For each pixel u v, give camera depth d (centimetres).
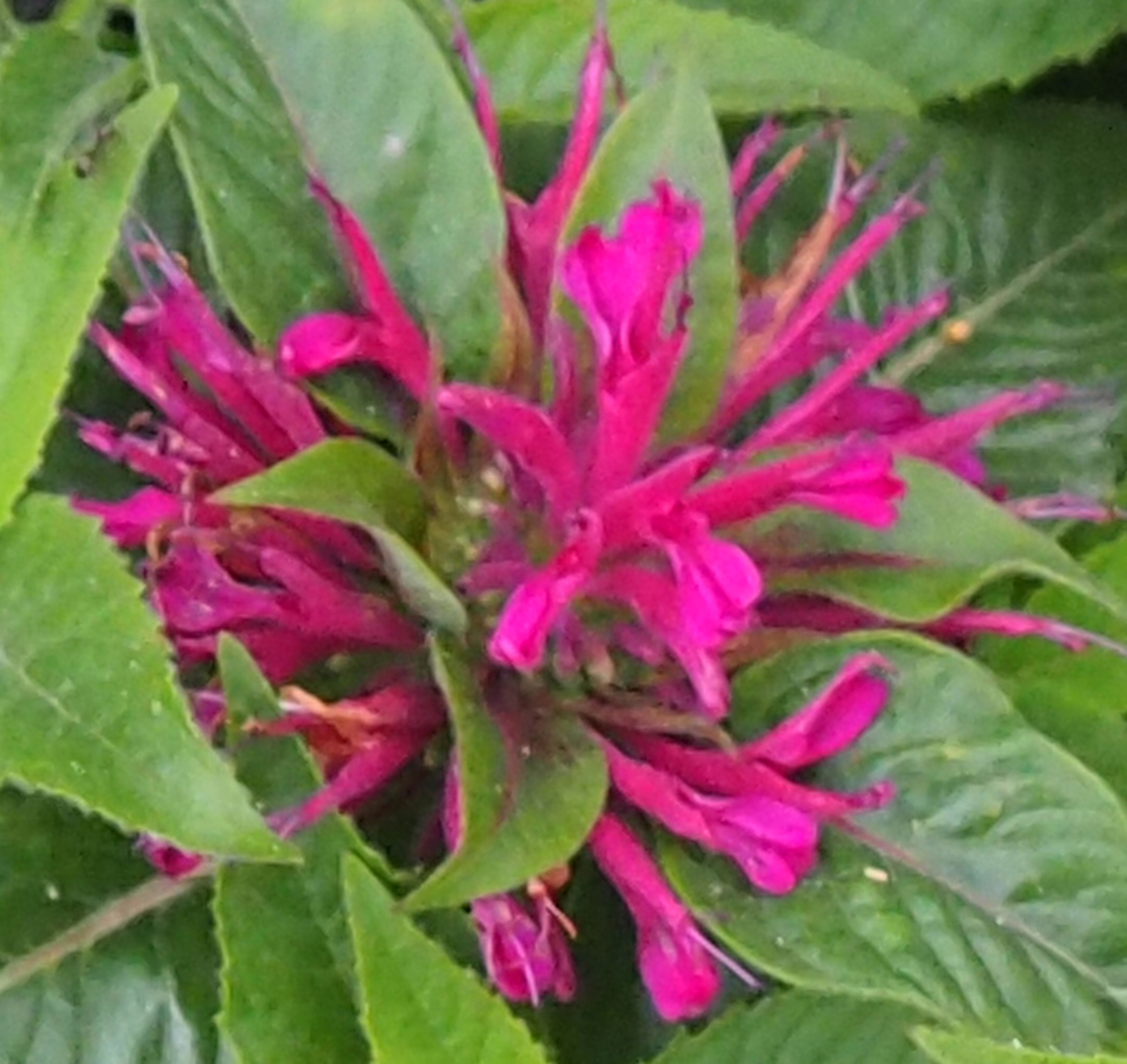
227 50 28
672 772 27
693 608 25
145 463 27
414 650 27
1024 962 27
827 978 26
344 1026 26
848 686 27
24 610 26
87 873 28
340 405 28
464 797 25
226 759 26
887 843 27
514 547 27
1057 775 27
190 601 27
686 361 27
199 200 27
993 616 28
